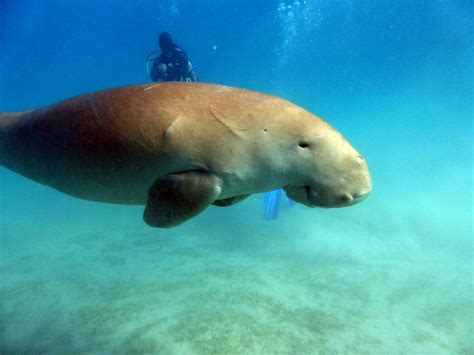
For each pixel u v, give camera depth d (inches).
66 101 75.9
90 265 229.0
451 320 159.2
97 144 68.6
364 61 2583.7
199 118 65.7
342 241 257.1
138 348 136.4
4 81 2938.0
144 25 2385.6
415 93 1732.3
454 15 1430.9
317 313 163.2
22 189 594.2
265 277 199.8
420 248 242.1
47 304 177.0
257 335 143.6
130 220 337.1
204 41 2546.8
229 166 66.0
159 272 211.0
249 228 290.4
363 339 145.3
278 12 2190.0
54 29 2181.3
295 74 2596.0
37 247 273.1
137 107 66.8
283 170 67.8
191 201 64.4
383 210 321.4
